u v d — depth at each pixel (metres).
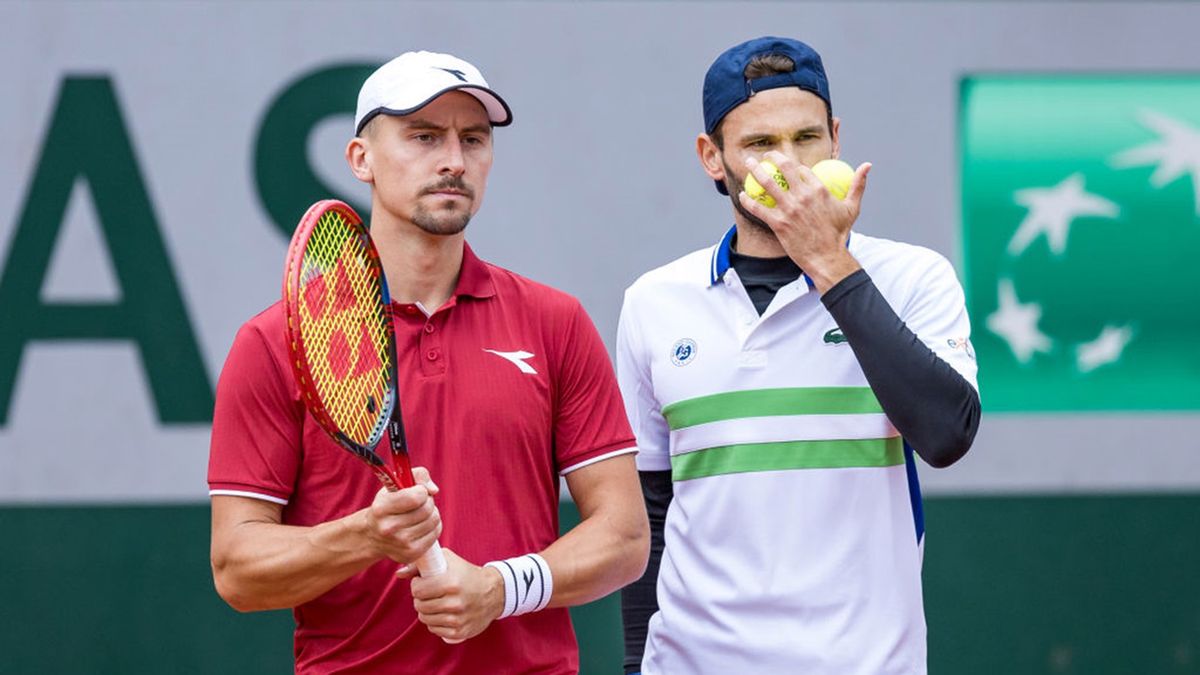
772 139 10.98
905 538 10.93
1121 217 19.12
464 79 9.88
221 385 9.97
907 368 10.14
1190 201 19.14
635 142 19.03
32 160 18.77
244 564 9.58
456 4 19.00
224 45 18.91
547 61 19.03
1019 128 19.12
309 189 18.92
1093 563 19.19
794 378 11.01
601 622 19.22
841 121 19.06
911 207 19.06
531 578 9.63
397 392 9.38
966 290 19.06
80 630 18.84
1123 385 19.14
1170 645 19.17
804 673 10.65
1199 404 19.11
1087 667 19.20
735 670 10.87
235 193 18.89
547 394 10.23
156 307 18.84
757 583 10.84
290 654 19.08
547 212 18.95
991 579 19.17
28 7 18.80
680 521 11.34
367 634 9.90
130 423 18.88
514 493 10.04
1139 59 19.20
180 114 18.84
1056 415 19.12
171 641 18.94
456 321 10.14
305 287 9.27
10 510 18.78
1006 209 19.09
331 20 18.95
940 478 19.16
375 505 8.87
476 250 18.89
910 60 19.11
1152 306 19.12
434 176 9.84
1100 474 19.17
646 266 19.00
